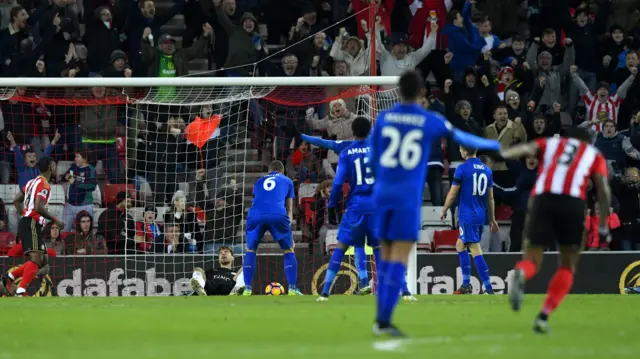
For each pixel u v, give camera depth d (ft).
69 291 194.49
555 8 248.32
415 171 78.79
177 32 260.42
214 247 204.54
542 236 86.58
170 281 197.67
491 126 219.20
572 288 199.52
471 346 69.77
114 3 240.12
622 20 255.50
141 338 78.23
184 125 218.59
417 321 96.32
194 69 255.91
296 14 247.50
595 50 245.65
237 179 227.20
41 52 229.45
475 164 169.27
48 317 104.22
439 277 198.59
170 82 180.04
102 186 223.51
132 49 233.55
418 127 79.41
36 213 172.96
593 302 139.54
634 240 209.87
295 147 227.40
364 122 137.59
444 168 232.32
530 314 107.76
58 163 224.94
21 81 179.11
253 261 171.42
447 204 169.48
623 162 226.58
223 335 80.53
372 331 83.41
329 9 244.83
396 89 195.00
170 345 71.87
